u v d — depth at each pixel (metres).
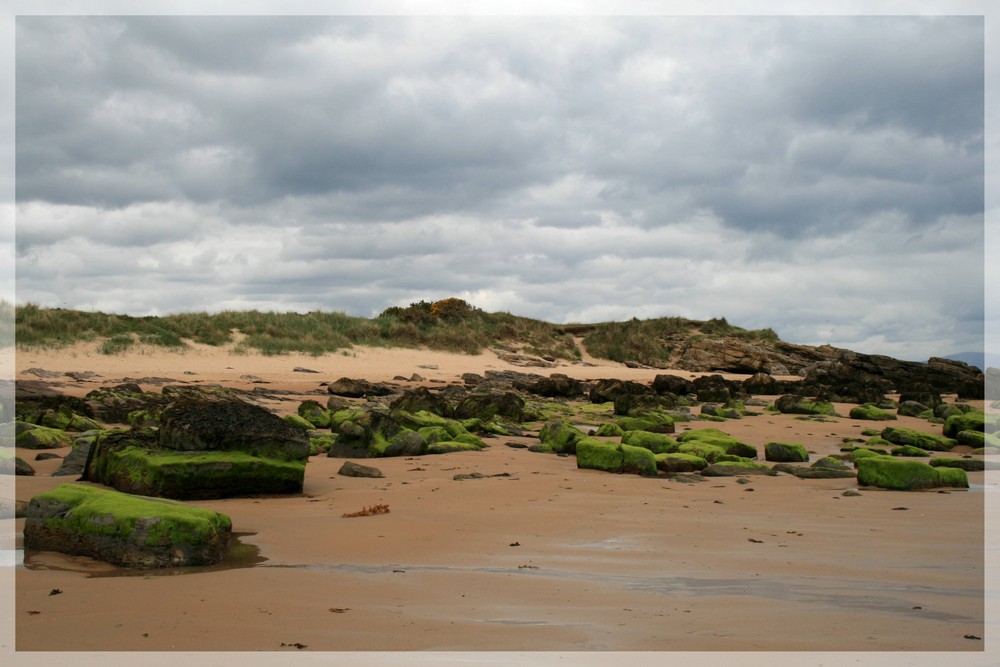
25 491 11.88
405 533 9.62
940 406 31.64
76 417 20.91
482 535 9.57
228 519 8.59
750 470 15.56
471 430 22.80
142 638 5.61
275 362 46.34
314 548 8.80
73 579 7.30
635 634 5.84
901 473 13.77
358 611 6.36
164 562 7.85
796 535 9.80
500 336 62.69
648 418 26.23
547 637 5.73
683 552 8.78
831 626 6.10
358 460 16.81
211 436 12.44
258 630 5.82
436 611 6.39
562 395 40.78
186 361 43.31
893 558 8.57
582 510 11.36
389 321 59.47
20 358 38.47
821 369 54.69
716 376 48.41
